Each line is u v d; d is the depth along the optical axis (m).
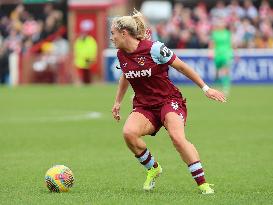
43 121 64.44
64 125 61.06
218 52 96.56
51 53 118.44
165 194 28.80
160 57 28.58
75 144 48.56
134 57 28.84
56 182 29.31
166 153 43.91
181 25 118.00
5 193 29.66
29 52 119.31
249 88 104.81
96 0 116.12
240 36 118.12
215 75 111.69
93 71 116.75
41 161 40.66
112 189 30.91
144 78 29.00
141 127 29.31
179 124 28.62
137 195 28.45
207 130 55.69
